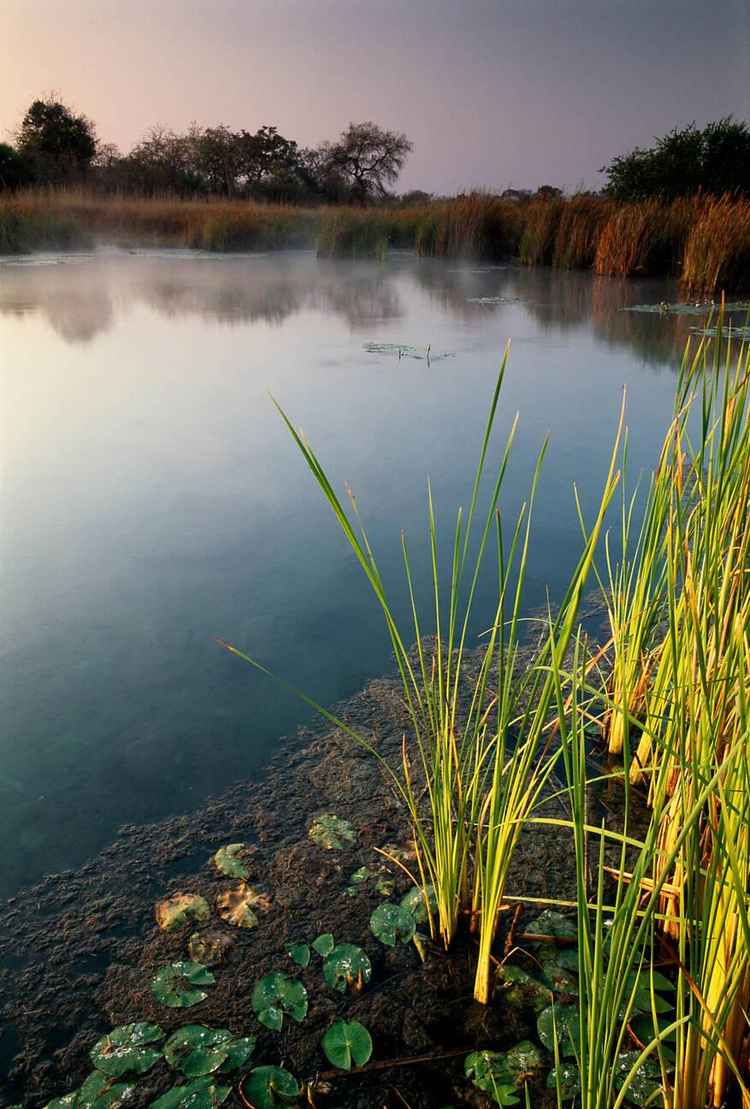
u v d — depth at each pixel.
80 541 3.06
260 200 29.38
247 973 1.39
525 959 1.41
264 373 5.79
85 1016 1.31
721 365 5.62
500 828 1.25
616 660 1.93
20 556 2.92
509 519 3.22
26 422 4.59
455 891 1.42
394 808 1.77
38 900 1.53
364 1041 1.26
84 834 1.69
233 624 2.48
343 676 2.24
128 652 2.34
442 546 3.01
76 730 2.00
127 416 4.71
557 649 1.03
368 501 3.42
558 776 1.90
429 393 5.18
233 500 3.46
